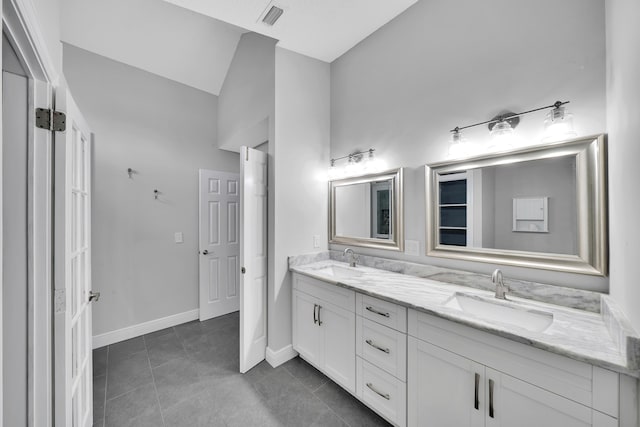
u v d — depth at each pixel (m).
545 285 1.39
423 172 1.93
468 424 1.25
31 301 1.03
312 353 2.17
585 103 1.29
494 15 1.58
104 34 2.54
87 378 1.59
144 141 2.95
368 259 2.28
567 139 1.32
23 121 1.03
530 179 1.46
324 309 2.05
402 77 2.05
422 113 1.93
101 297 2.69
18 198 1.02
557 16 1.37
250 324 2.26
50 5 1.09
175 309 3.15
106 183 2.72
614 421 0.91
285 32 2.17
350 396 1.94
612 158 1.15
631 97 0.91
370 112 2.29
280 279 2.35
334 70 2.63
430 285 1.75
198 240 3.33
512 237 1.52
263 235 2.39
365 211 2.33
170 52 2.86
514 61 1.51
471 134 1.68
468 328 1.24
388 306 1.58
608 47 1.18
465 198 1.70
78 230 1.43
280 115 2.34
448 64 1.79
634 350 0.85
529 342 1.04
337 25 2.10
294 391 2.00
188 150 3.25
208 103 3.42
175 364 2.35
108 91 2.74
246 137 3.02
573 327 1.12
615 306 1.08
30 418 1.03
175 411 1.80
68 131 1.17
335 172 2.58
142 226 2.93
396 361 1.55
